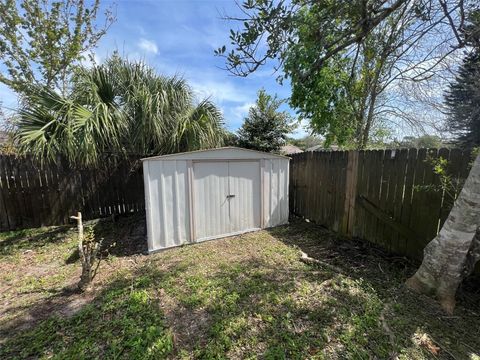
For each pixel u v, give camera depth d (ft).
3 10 15.28
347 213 13.08
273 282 8.54
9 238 13.41
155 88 15.80
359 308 6.90
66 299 7.75
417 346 5.47
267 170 15.06
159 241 11.80
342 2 5.57
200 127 16.43
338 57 12.45
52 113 12.79
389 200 10.68
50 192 15.19
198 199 12.75
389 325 6.12
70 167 15.51
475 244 6.77
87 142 12.33
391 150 10.50
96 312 6.97
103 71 14.64
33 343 5.83
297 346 5.63
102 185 16.57
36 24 16.25
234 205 13.96
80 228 8.70
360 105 18.12
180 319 6.70
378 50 11.93
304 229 15.03
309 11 5.75
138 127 15.23
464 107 15.57
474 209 6.28
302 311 6.86
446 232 6.89
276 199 15.62
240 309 7.04
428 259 7.35
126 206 17.42
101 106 13.60
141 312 6.94
